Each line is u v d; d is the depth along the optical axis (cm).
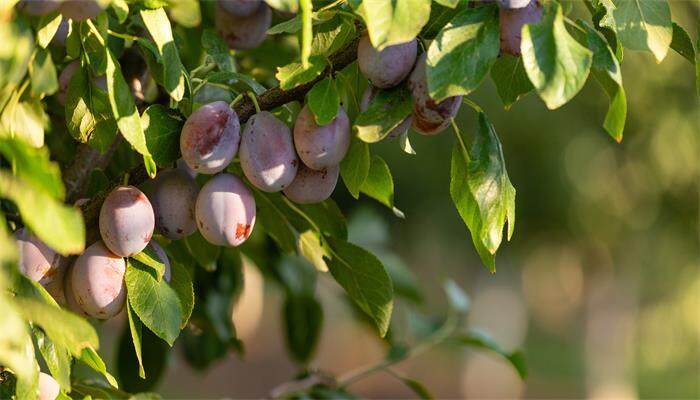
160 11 167
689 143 745
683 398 1343
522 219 812
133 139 162
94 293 168
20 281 159
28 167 151
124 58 184
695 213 820
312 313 219
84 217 170
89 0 158
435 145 717
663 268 1145
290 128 174
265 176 169
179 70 168
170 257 183
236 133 169
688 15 498
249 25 192
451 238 808
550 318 1672
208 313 207
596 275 1023
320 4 175
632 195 813
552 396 1276
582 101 729
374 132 166
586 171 789
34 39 159
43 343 164
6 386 166
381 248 238
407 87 166
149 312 168
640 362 1503
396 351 216
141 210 167
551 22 159
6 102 161
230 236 170
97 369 165
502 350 215
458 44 161
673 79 700
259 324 1271
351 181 172
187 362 218
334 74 170
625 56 671
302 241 182
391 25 159
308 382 207
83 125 171
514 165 748
